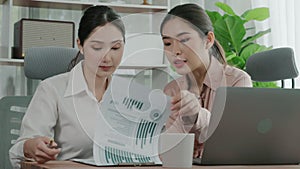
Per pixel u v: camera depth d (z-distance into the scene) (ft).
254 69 8.65
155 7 12.86
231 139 4.63
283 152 4.91
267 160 4.87
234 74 6.77
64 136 6.19
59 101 6.21
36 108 6.15
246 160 4.77
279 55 8.24
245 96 4.56
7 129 8.59
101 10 5.57
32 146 5.06
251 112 4.62
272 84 12.23
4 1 12.40
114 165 4.26
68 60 8.41
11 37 12.03
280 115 4.76
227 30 12.69
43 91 6.28
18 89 12.71
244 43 12.92
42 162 4.79
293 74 8.16
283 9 12.78
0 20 12.51
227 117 4.54
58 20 12.76
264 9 12.83
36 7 12.82
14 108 9.16
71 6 12.67
